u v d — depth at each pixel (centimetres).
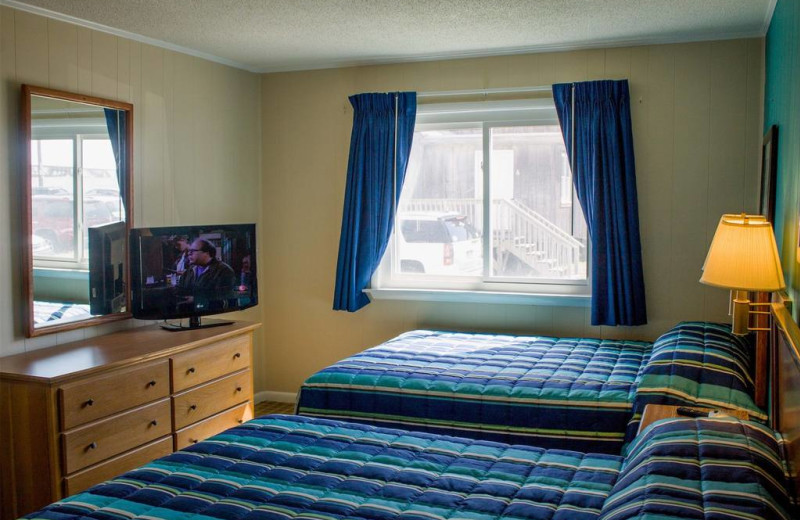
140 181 426
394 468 222
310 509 192
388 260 505
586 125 440
